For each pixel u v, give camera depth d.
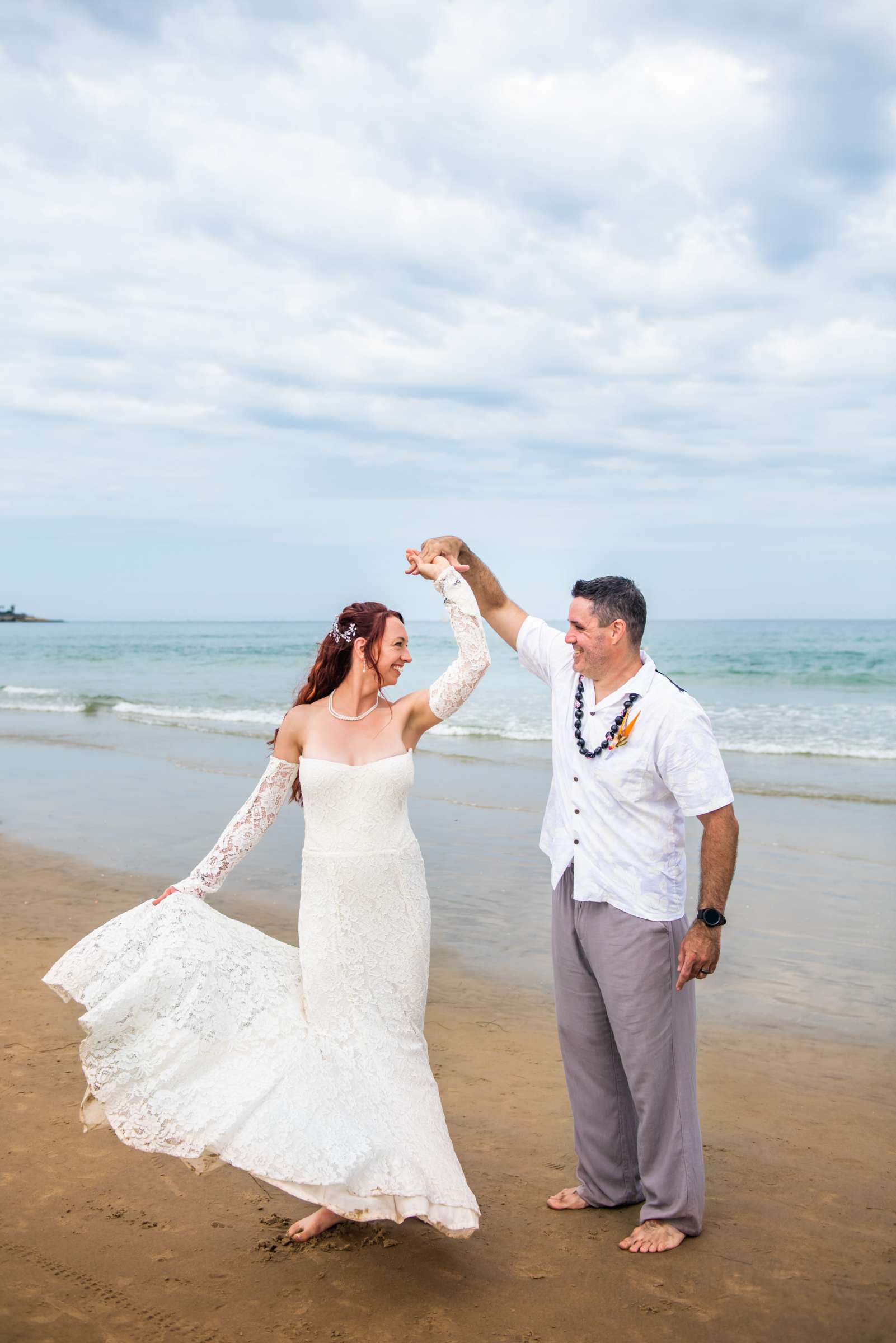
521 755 14.24
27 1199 3.10
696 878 7.54
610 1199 3.11
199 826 9.34
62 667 40.53
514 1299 2.62
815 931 6.19
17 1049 4.22
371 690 2.96
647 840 2.91
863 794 11.08
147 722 19.48
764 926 6.29
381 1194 2.50
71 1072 4.00
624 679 2.96
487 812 10.02
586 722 2.98
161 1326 2.48
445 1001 5.05
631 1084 2.94
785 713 19.34
